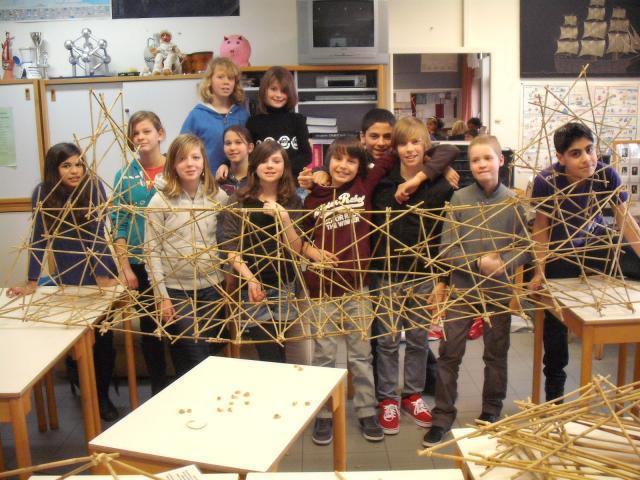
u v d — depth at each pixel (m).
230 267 2.21
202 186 2.25
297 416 1.45
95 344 2.57
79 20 4.38
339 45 4.02
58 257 2.44
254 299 1.96
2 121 4.04
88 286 2.36
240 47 4.09
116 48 4.40
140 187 2.42
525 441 1.12
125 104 3.99
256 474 1.18
